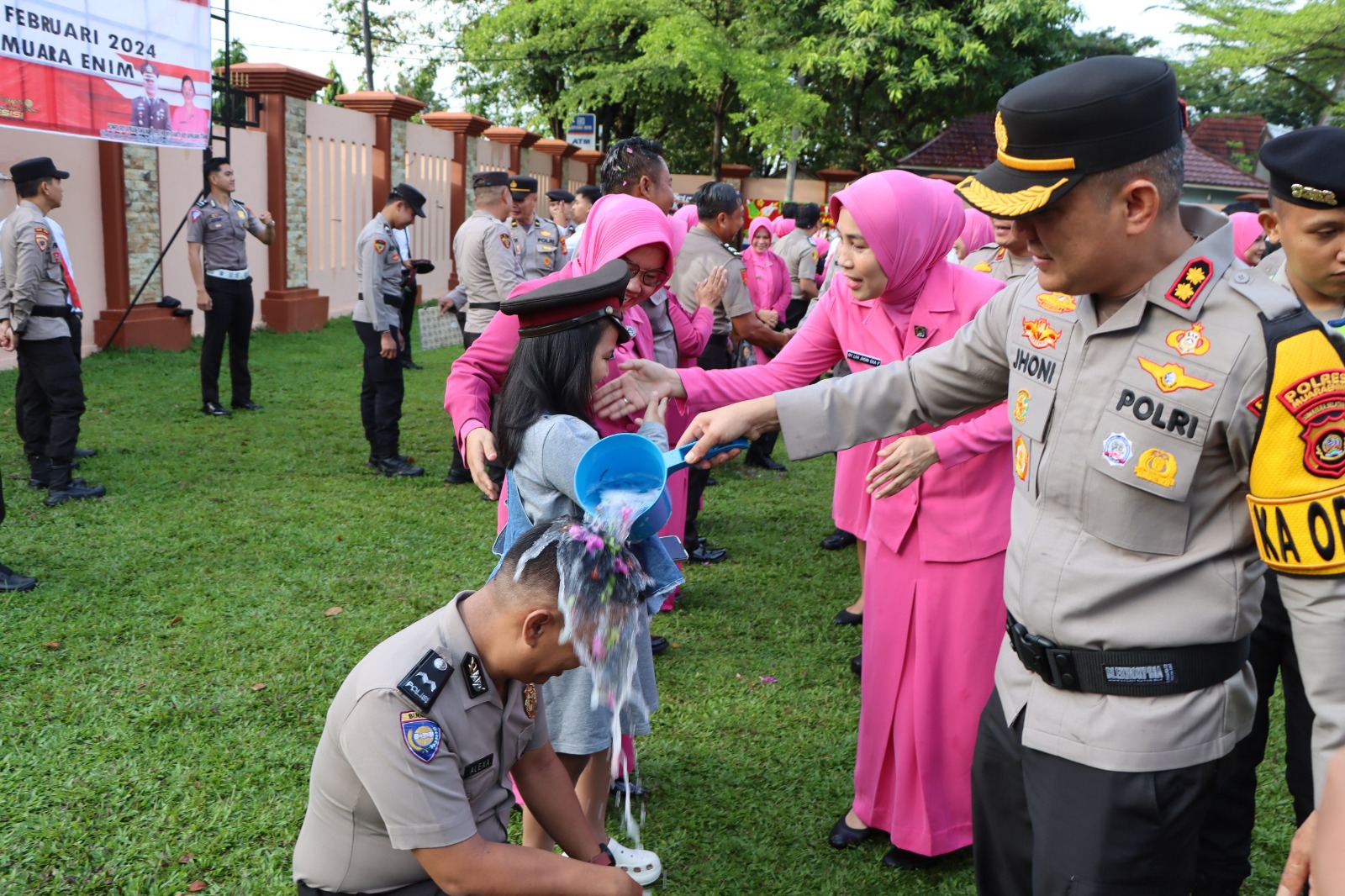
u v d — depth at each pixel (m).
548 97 25.81
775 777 3.24
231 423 7.55
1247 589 1.73
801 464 7.68
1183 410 1.65
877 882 2.76
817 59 19.88
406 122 14.90
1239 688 1.77
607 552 1.77
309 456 6.83
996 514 2.62
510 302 2.31
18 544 4.84
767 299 7.69
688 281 5.04
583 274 3.06
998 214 1.65
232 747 3.20
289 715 3.41
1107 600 1.75
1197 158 20.31
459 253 6.59
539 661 1.74
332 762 1.75
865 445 3.40
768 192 25.00
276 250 12.03
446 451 7.21
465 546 5.22
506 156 18.77
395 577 4.73
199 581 4.54
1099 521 1.76
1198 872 2.62
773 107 19.58
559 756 2.46
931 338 2.69
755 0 21.48
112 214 9.43
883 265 2.62
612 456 2.06
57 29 7.61
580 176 22.75
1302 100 20.36
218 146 11.00
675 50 20.00
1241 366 1.61
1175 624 1.71
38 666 3.68
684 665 4.04
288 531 5.29
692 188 24.62
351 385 9.26
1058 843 1.81
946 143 21.41
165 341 10.13
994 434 2.50
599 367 2.33
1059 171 1.62
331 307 13.61
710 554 5.32
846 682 3.92
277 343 11.30
